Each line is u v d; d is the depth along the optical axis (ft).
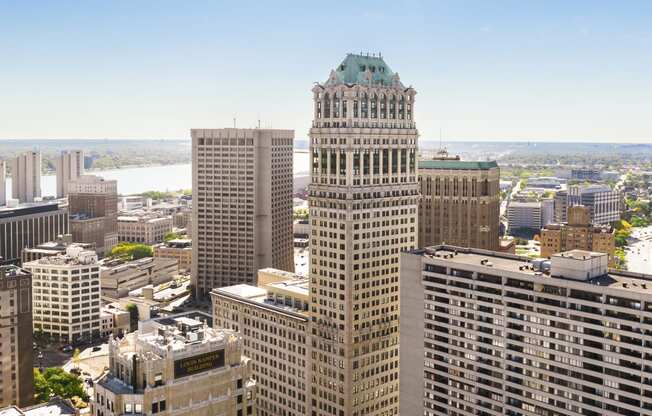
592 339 598.75
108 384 604.49
